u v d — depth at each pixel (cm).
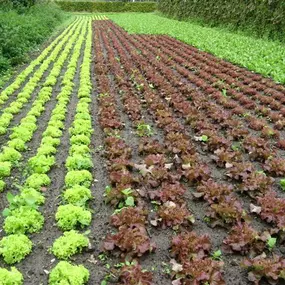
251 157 330
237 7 1126
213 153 344
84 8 2878
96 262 216
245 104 469
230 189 270
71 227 240
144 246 214
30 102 505
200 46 867
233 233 227
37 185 282
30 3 1401
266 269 197
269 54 732
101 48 906
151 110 443
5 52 747
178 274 198
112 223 238
